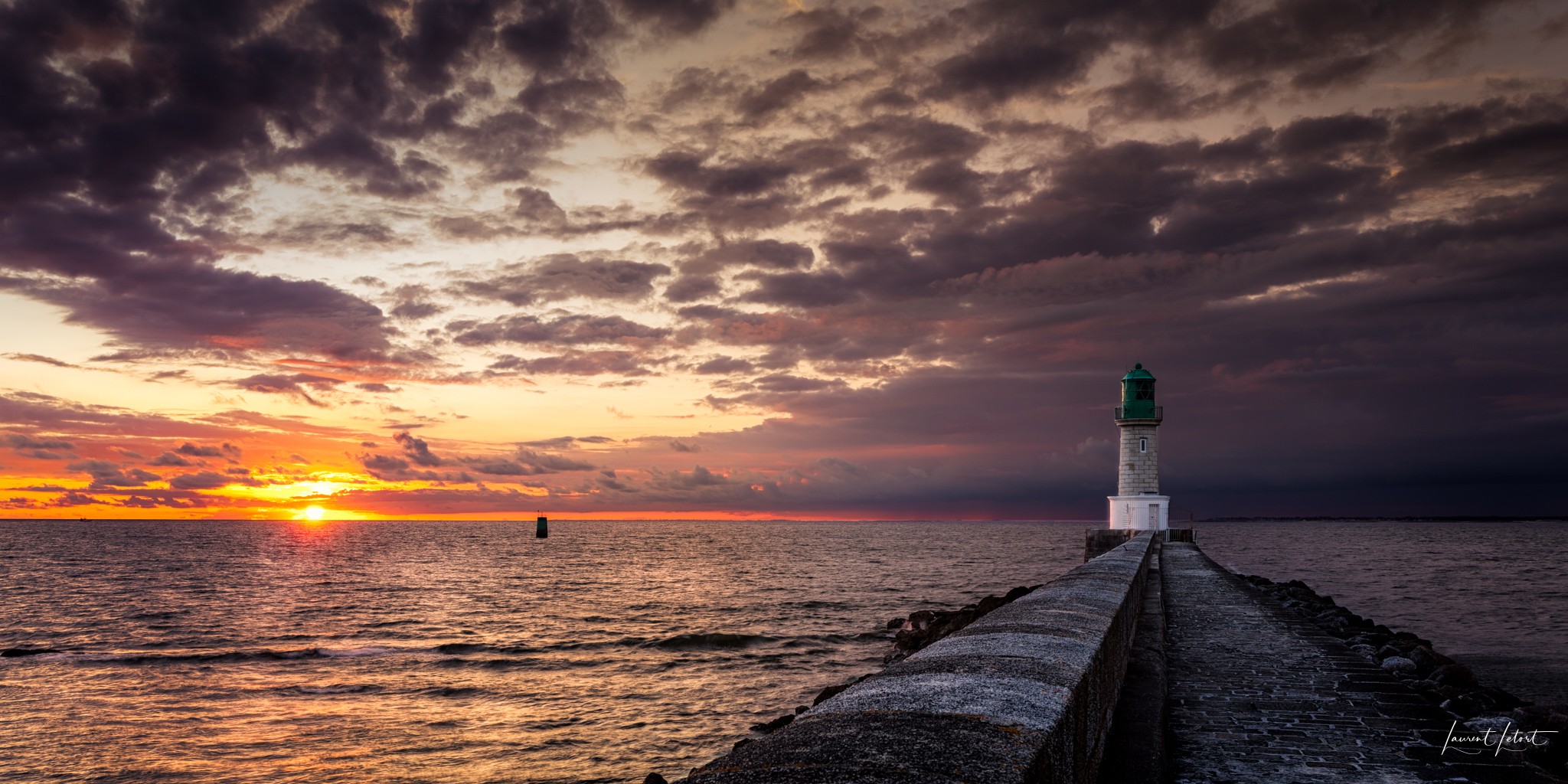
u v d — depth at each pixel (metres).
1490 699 12.04
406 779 20.20
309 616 52.75
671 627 46.72
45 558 115.56
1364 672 11.88
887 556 129.25
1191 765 7.62
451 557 124.56
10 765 21.19
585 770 20.89
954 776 2.42
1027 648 4.84
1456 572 77.44
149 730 24.45
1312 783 7.11
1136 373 58.41
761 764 2.61
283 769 21.00
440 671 33.94
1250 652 13.58
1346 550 129.00
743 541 199.00
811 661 35.72
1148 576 21.06
